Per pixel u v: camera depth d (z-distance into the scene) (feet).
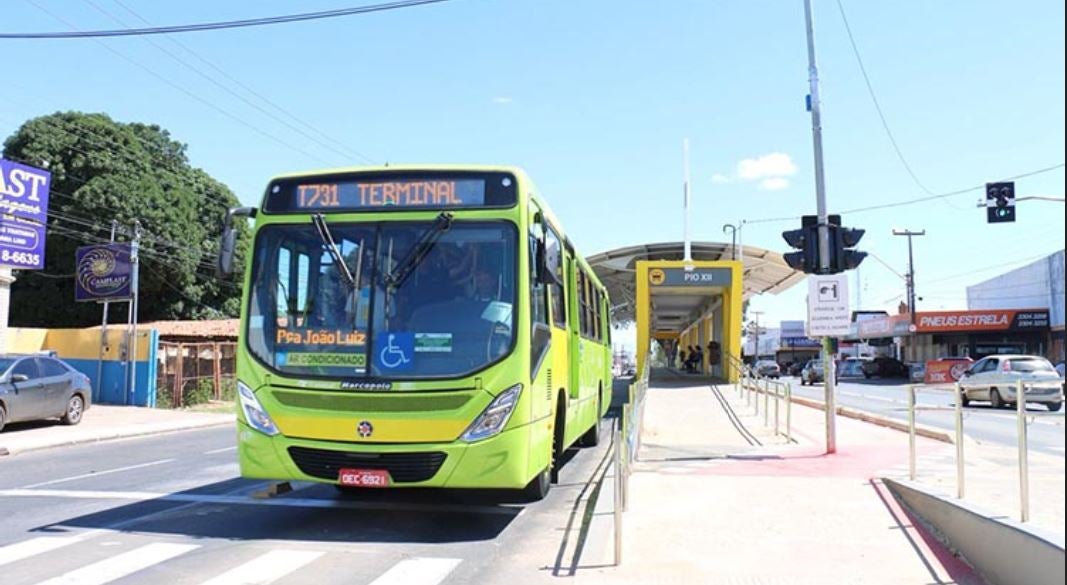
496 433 23.71
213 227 142.41
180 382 89.40
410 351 24.23
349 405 23.90
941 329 166.61
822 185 41.75
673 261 110.22
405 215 25.62
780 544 22.91
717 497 29.30
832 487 31.14
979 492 27.76
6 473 41.06
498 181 25.84
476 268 25.07
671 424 59.11
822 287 41.47
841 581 19.70
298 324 24.95
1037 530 18.34
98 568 21.42
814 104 42.37
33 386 61.00
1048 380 20.83
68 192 126.72
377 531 25.99
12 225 77.30
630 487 31.35
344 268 25.17
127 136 132.87
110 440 59.06
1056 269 160.15
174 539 24.84
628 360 284.00
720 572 20.42
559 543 24.34
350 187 26.16
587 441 50.62
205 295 142.31
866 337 219.82
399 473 23.70
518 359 24.27
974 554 21.09
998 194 77.36
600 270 122.21
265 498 31.60
